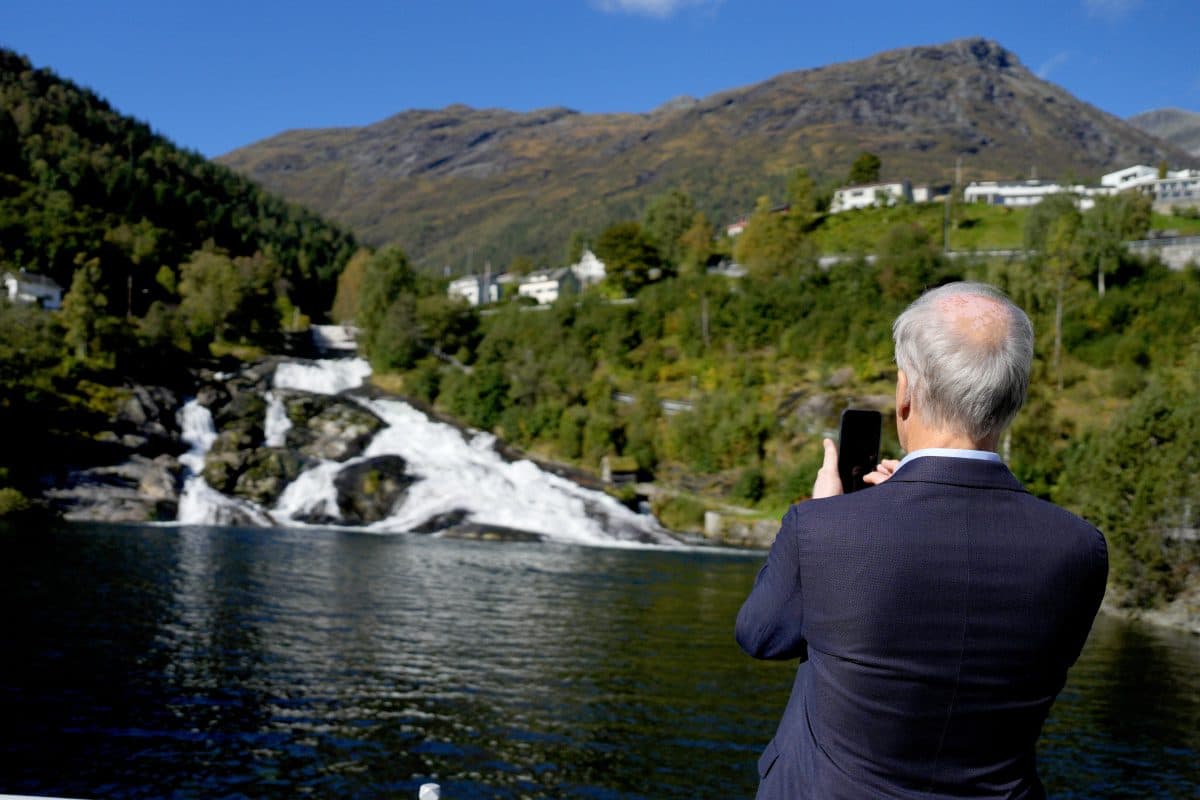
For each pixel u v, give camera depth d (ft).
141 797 50.21
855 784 8.87
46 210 415.64
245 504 228.63
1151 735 68.13
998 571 8.89
